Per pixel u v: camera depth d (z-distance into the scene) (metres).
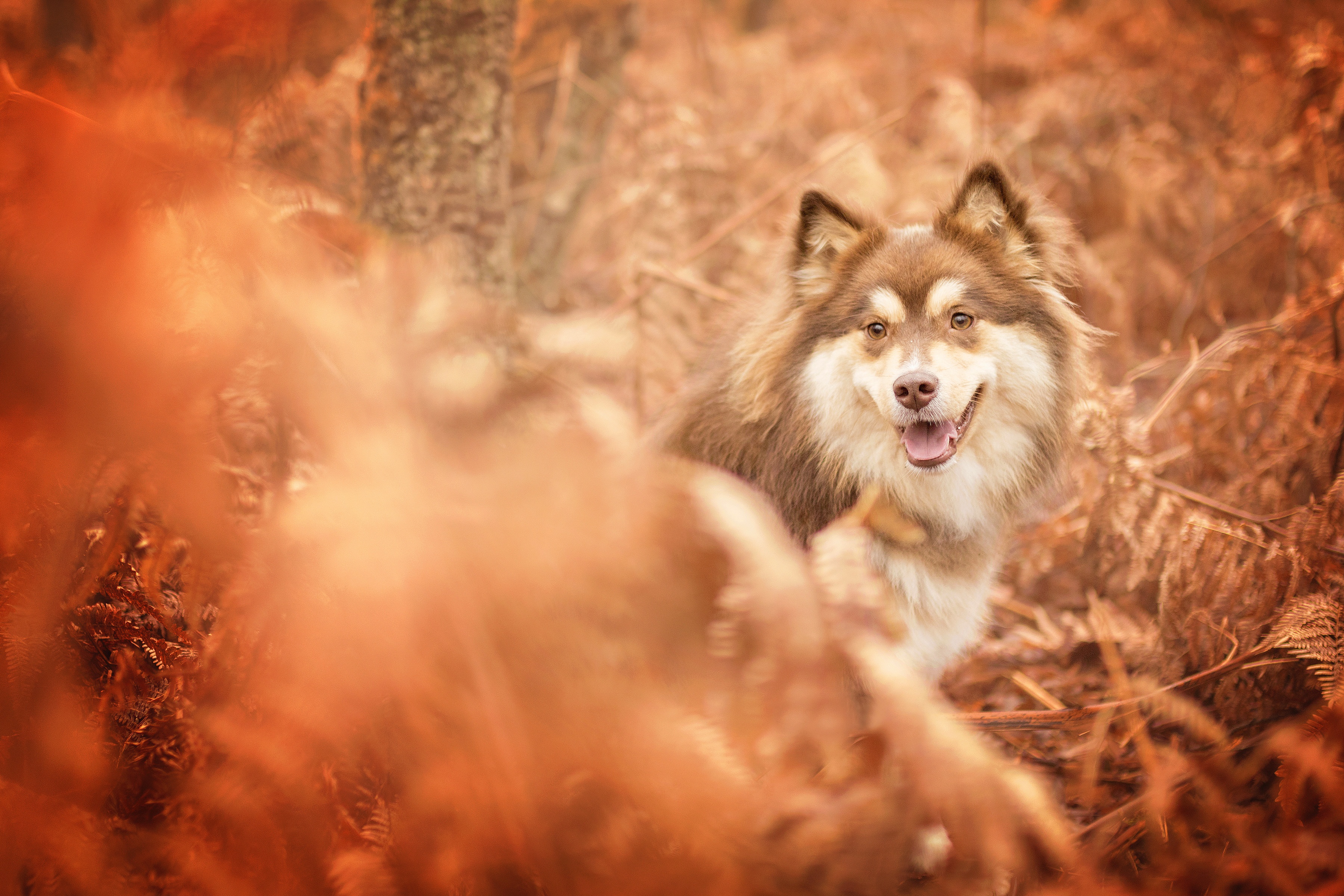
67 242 1.41
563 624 1.43
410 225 3.63
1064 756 2.86
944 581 3.26
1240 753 2.79
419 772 1.54
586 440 1.61
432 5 3.50
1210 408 3.77
